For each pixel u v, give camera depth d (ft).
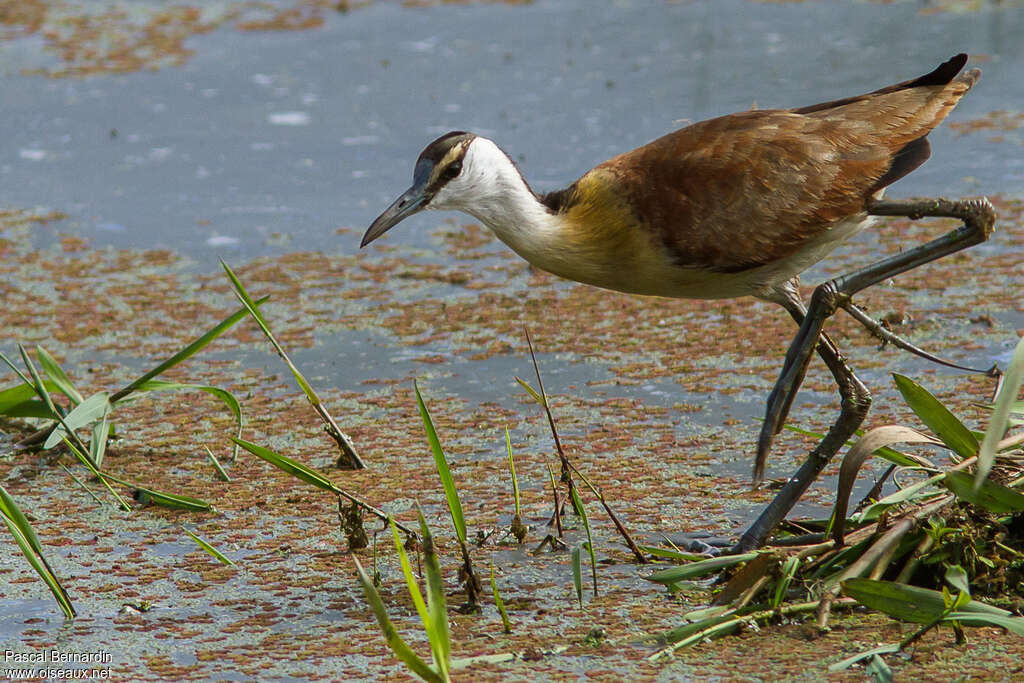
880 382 38.29
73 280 49.85
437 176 30.81
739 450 34.86
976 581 26.63
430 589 22.26
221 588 28.94
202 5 86.33
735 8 79.36
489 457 35.27
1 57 75.46
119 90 69.26
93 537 31.73
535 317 45.68
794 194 30.04
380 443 36.47
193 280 49.75
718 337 43.14
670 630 26.08
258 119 64.64
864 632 25.54
